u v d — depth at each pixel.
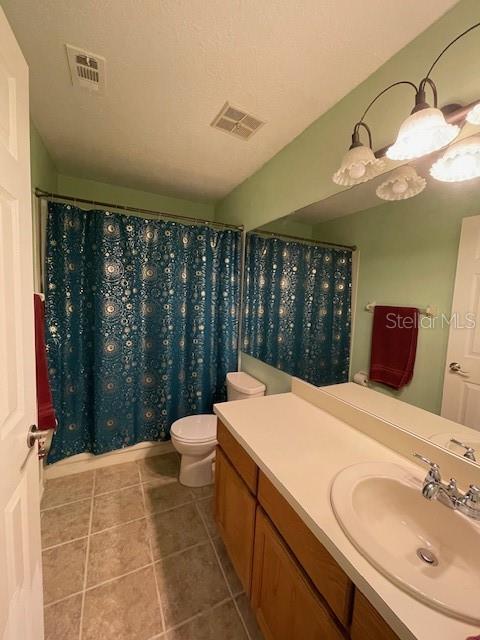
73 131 1.67
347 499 0.79
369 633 0.59
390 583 0.58
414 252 1.07
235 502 1.23
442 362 0.99
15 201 0.78
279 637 0.91
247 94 1.34
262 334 2.09
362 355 1.28
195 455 1.93
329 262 1.47
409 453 1.02
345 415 1.32
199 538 1.56
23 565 0.82
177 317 2.29
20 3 0.94
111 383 2.06
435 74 0.98
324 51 1.10
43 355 1.32
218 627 1.15
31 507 0.89
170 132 1.67
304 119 1.52
